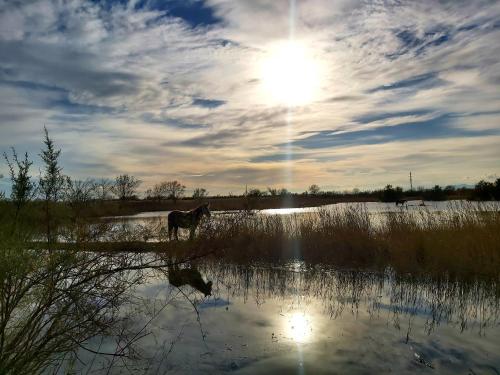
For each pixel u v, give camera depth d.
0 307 3.97
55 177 4.84
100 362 5.21
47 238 4.61
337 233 13.80
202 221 14.64
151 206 51.12
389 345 5.86
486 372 4.98
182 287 9.38
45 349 4.20
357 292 8.99
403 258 11.37
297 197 68.56
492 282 9.34
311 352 5.64
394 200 55.91
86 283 4.60
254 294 8.94
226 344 5.90
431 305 7.82
